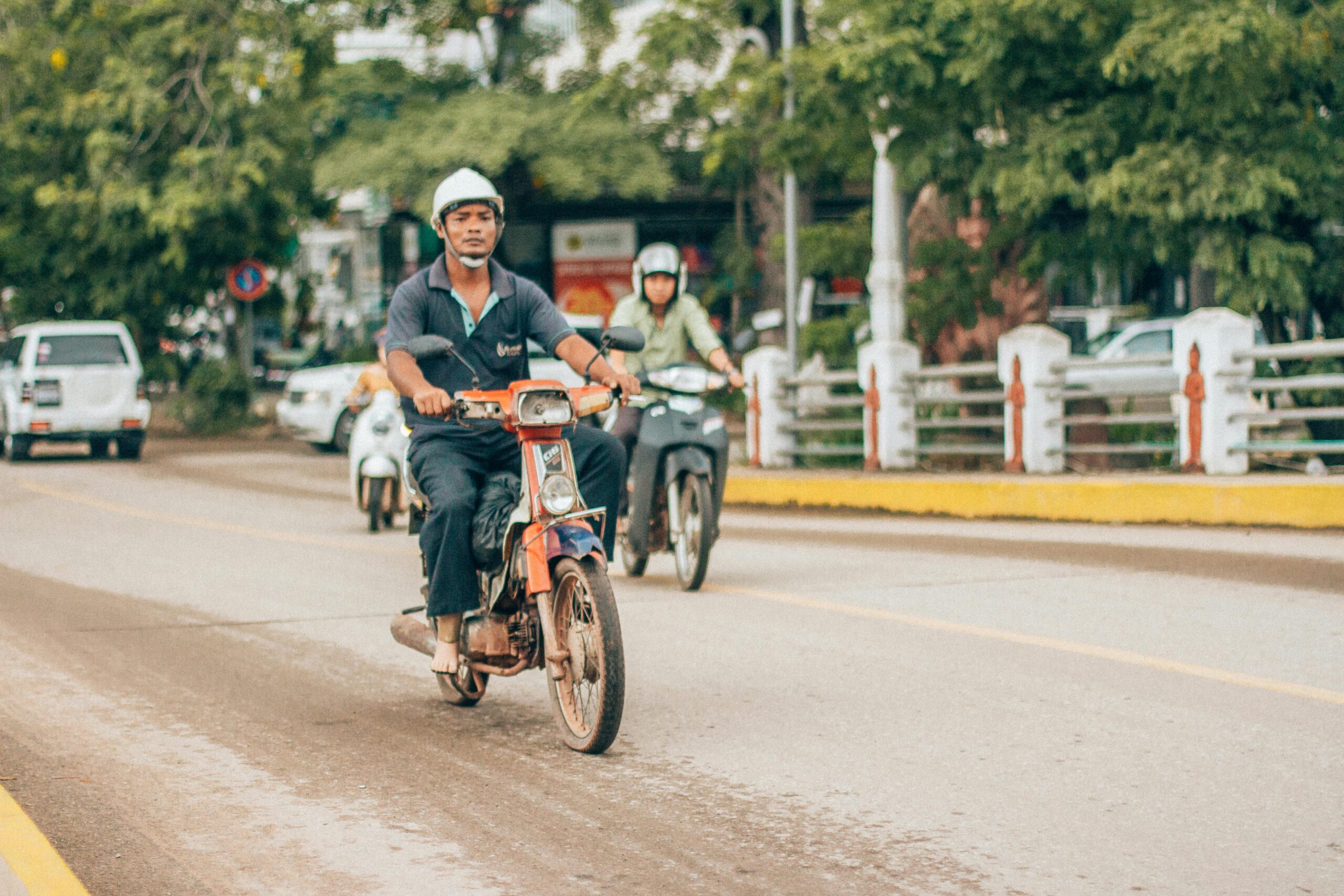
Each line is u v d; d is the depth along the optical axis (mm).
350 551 12977
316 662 7953
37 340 24000
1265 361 15727
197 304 31547
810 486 16141
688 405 10164
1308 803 5121
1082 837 4812
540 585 5828
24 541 13906
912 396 16750
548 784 5520
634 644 8195
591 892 4375
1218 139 14508
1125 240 15664
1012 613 8852
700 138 30984
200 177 28562
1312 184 14328
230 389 31203
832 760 5777
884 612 9008
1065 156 14883
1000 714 6426
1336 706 6445
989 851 4680
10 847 4824
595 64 32500
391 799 5348
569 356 6242
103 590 10727
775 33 24062
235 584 10984
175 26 28688
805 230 22172
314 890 4430
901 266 18391
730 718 6477
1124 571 10375
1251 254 14523
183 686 7344
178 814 5207
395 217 37406
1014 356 15266
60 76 29703
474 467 6207
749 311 34938
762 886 4402
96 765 5859
